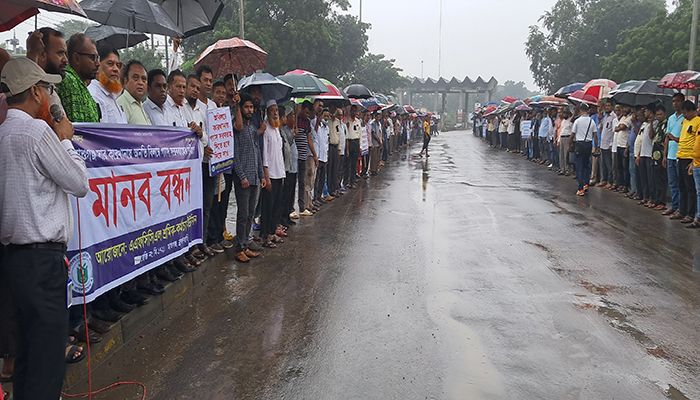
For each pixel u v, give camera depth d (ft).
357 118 44.62
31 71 9.42
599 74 108.47
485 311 16.34
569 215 31.86
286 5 80.64
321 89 31.19
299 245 24.56
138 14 17.62
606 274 20.11
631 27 104.99
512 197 38.88
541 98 78.64
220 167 19.76
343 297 17.54
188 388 11.82
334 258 22.30
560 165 53.31
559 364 12.97
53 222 9.43
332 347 13.88
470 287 18.58
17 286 9.19
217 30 76.13
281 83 23.43
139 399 11.33
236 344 14.05
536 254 22.95
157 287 15.94
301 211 32.09
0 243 9.33
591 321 15.60
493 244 24.71
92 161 12.82
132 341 14.20
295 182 28.35
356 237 26.17
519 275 19.97
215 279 19.40
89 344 12.66
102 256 13.14
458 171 57.31
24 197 9.13
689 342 14.25
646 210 33.55
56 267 9.50
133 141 14.43
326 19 94.53
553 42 119.96
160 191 15.84
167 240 16.37
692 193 29.30
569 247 24.16
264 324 15.35
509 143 86.43
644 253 23.12
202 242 19.03
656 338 14.48
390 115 78.74
